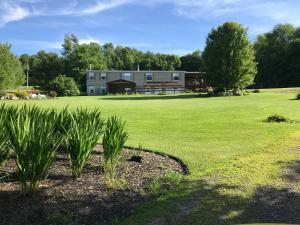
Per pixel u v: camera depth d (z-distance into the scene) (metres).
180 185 5.87
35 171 5.11
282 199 5.30
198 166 7.11
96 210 4.80
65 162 7.11
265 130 12.17
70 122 6.66
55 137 5.63
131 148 8.98
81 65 81.44
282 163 7.36
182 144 9.62
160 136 11.16
